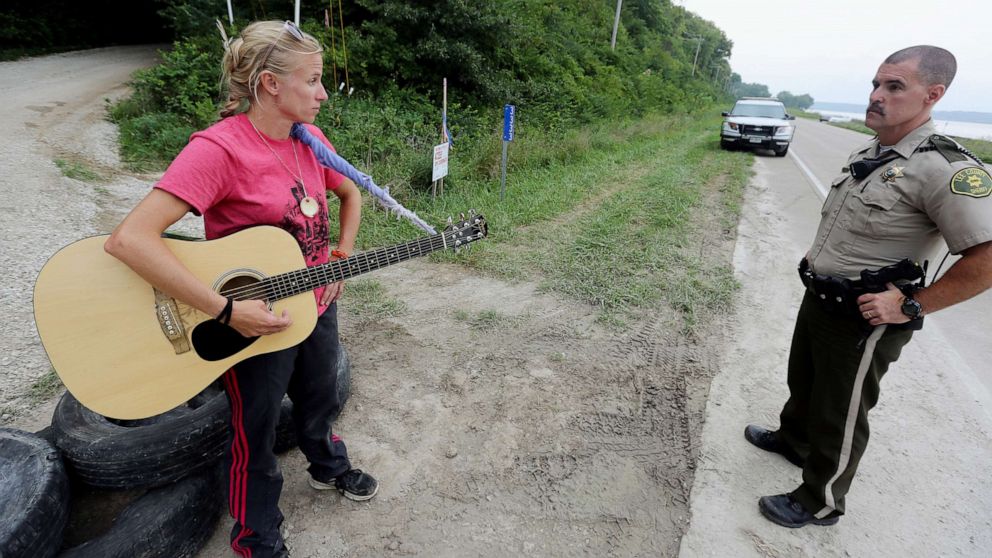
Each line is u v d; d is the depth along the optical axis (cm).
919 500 233
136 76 994
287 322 159
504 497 226
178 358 158
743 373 325
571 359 332
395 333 353
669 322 386
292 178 162
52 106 988
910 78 162
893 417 288
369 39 1064
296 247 166
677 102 2611
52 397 272
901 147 170
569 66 1714
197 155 137
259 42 139
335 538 204
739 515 222
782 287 459
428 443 255
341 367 274
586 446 257
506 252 502
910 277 169
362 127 766
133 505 185
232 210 156
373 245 505
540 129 1117
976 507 229
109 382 152
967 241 150
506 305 401
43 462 182
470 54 1108
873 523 220
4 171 615
